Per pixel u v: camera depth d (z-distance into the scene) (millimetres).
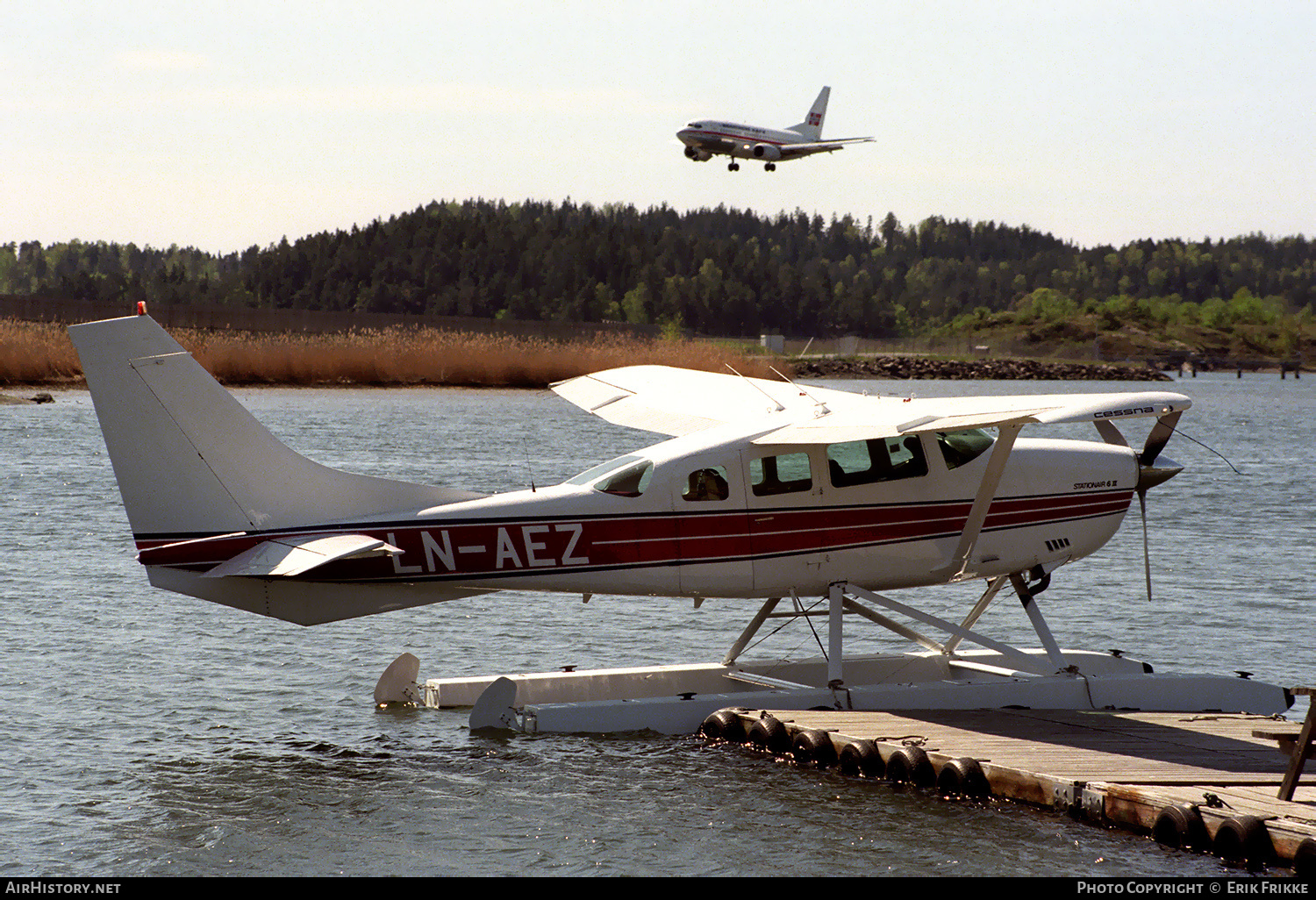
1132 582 66875
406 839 30156
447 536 38281
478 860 28969
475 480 102750
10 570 63656
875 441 42094
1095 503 44000
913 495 42250
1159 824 30234
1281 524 88938
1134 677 42781
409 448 129375
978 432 43344
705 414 44625
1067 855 29500
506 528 38844
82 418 160125
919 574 42938
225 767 35094
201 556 36031
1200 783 32250
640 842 30094
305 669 46500
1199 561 73062
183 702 41500
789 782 34594
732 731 38500
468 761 36094
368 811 31969
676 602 61938
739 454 40750
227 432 36625
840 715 38812
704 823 31391
